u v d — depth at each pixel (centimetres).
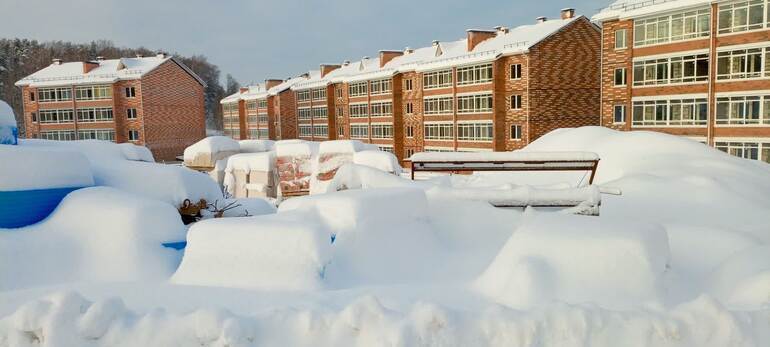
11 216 845
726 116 2811
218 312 525
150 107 5919
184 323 527
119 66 5984
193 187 1178
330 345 519
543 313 528
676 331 519
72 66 6250
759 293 609
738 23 2727
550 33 3906
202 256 723
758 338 525
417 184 1097
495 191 1027
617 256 630
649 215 1186
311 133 6994
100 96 5916
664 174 1462
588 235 653
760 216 1130
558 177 1675
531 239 667
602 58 3416
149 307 609
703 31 2878
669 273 671
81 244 821
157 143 6009
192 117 6397
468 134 4503
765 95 2653
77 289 684
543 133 3991
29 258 779
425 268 795
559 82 3997
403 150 5434
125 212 846
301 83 7081
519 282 612
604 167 1650
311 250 695
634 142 1747
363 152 1939
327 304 596
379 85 5616
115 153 1446
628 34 3222
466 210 998
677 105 3027
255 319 534
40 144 1343
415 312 524
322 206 848
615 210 1225
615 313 532
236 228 730
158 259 830
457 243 920
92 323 527
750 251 712
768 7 2609
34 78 6162
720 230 888
